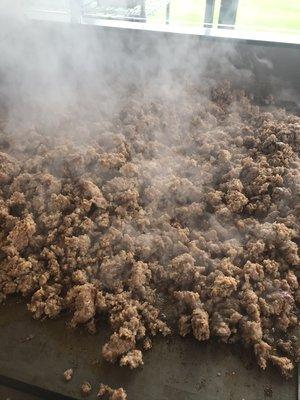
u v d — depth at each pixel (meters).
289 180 1.51
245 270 1.26
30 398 1.08
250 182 1.56
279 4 2.26
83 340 1.15
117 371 1.09
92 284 1.23
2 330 1.18
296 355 1.13
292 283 1.25
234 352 1.13
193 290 1.23
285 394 1.05
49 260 1.29
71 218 1.39
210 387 1.06
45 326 1.18
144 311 1.19
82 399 1.03
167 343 1.15
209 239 1.37
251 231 1.38
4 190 1.52
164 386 1.06
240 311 1.19
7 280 1.26
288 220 1.40
